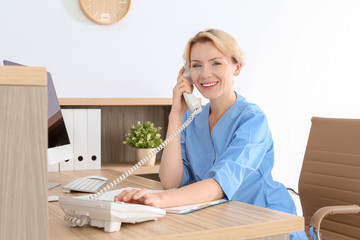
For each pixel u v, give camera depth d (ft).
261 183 4.91
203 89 4.70
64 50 8.43
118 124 8.45
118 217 2.71
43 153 2.12
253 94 10.11
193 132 5.16
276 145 10.45
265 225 2.95
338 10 11.10
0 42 7.95
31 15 8.16
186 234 2.67
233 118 4.75
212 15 9.61
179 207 3.45
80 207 2.81
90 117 6.97
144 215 2.89
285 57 10.45
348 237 5.77
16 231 2.08
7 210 2.06
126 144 7.85
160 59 9.20
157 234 2.64
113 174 6.22
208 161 4.95
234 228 2.82
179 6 9.31
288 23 10.46
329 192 6.03
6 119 2.05
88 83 8.64
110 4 8.66
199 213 3.26
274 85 10.34
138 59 9.02
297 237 4.80
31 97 2.10
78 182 4.91
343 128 6.10
